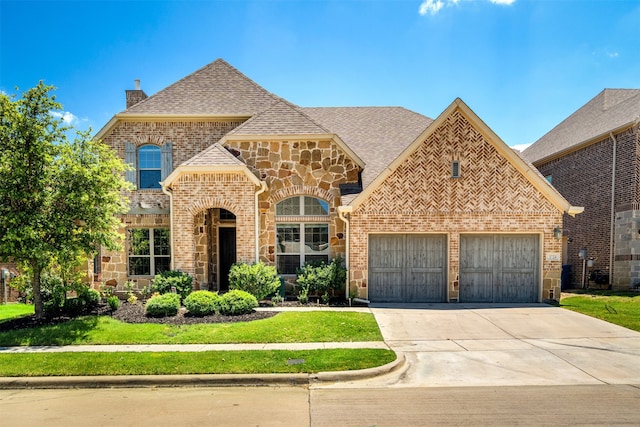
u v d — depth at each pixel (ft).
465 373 22.43
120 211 36.37
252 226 41.04
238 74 53.83
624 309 38.70
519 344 27.63
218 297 35.50
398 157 40.96
